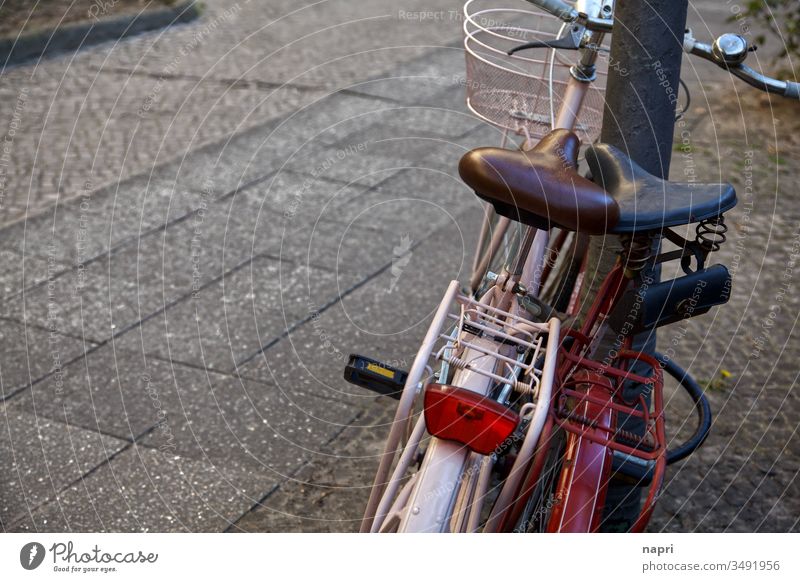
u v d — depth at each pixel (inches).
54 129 199.2
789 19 239.8
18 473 99.9
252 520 94.5
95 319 129.5
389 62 248.8
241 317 131.6
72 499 96.3
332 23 289.0
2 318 128.7
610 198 59.4
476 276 106.7
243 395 114.7
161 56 252.2
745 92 242.2
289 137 196.9
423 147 193.0
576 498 63.7
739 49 76.7
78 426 107.6
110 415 109.8
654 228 63.4
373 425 110.7
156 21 281.1
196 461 102.9
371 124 205.3
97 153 186.9
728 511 99.4
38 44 252.1
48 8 282.4
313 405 113.7
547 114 104.7
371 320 132.8
